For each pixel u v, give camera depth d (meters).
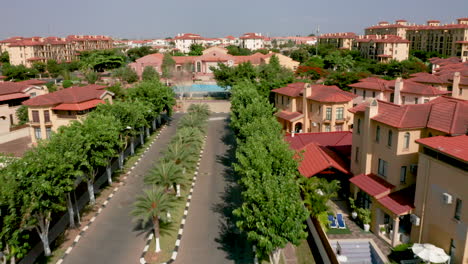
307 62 133.50
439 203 27.70
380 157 34.62
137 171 51.22
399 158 32.19
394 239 30.75
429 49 171.50
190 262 30.30
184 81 106.12
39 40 184.12
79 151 34.12
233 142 66.00
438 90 67.62
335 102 56.19
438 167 27.61
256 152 32.47
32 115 59.88
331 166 39.22
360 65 133.38
